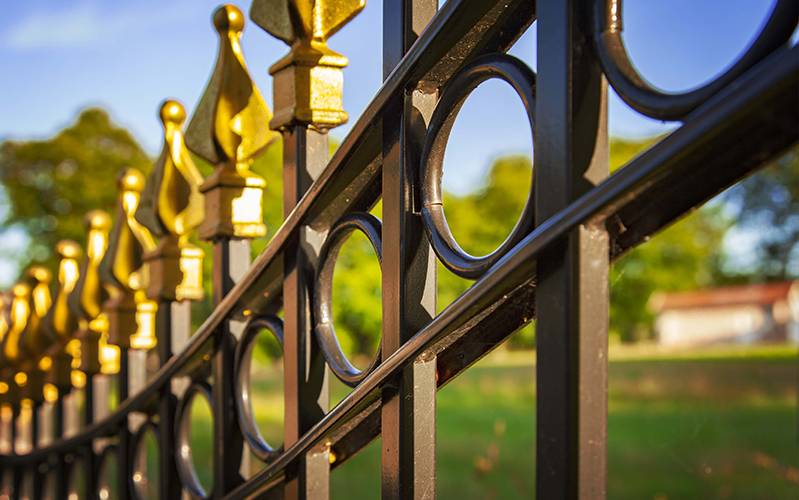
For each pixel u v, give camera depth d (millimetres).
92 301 1427
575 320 382
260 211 924
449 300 9828
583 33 398
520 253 401
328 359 678
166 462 1039
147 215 1102
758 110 285
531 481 6441
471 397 11117
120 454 1216
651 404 9898
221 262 917
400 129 570
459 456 7906
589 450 383
